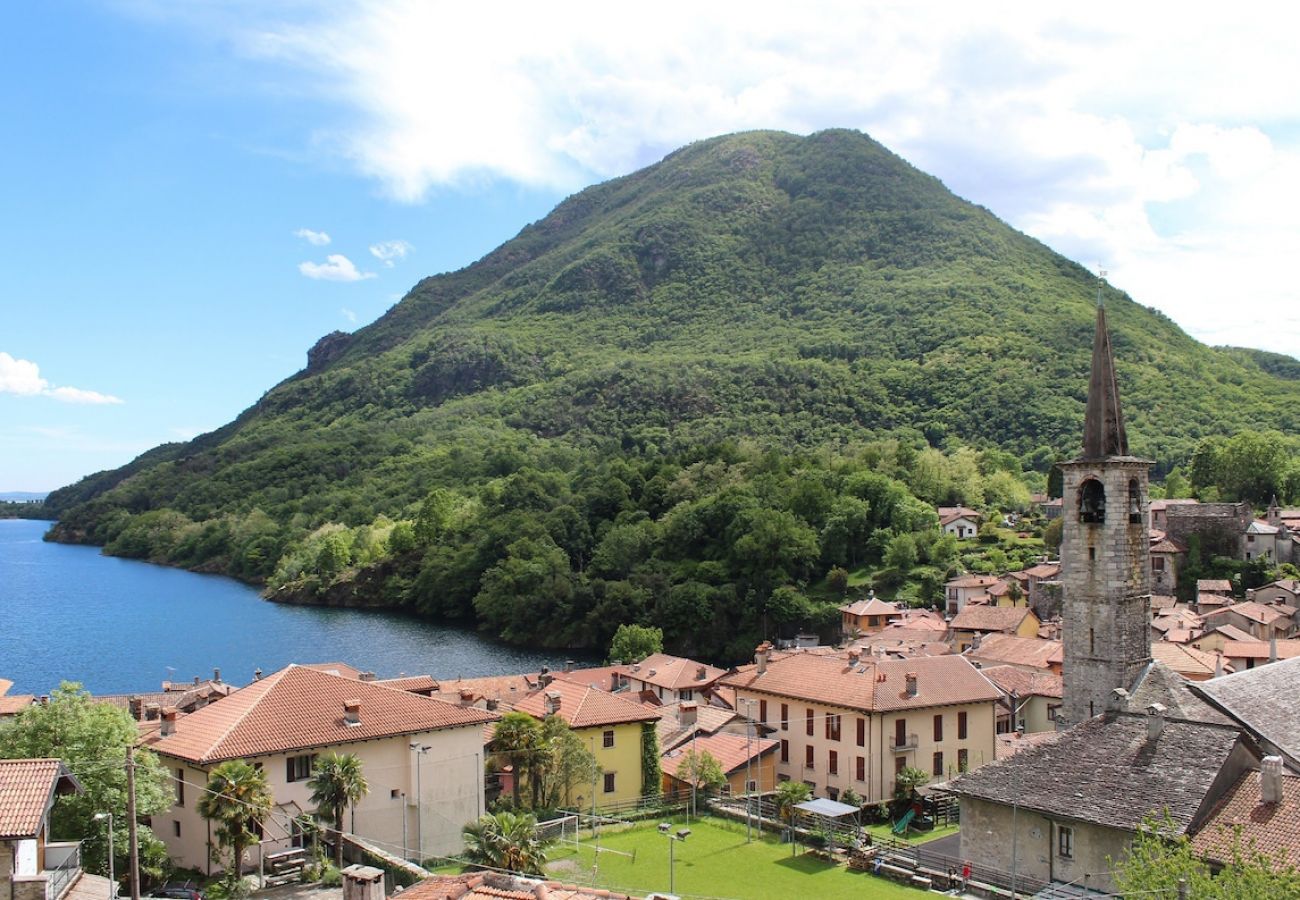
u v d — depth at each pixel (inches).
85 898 1718.8
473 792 2564.0
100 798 2009.1
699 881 2283.5
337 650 6579.7
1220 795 1763.0
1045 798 1892.2
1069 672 2425.0
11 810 1512.1
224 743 2235.5
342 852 2207.2
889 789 3046.3
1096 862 1803.6
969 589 6456.7
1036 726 3732.8
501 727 2763.3
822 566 7529.5
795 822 2728.8
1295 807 1642.5
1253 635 4749.0
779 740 3366.1
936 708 3157.0
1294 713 2180.1
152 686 5172.2
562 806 2815.0
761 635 6806.1
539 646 7170.3
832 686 3270.2
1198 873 1425.9
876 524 7800.2
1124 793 1817.2
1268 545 6190.9
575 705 3083.2
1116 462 2353.6
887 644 4913.9
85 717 2114.9
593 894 1348.4
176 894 1982.0
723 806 2957.7
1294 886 1325.0
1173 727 1914.4
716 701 4005.9
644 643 5713.6
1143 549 2399.1
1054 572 6067.9
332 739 2342.5
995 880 1962.4
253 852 2177.7
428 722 2496.3
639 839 2664.9
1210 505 6417.3
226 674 5561.0
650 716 3112.7
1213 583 5856.3
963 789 2004.2
